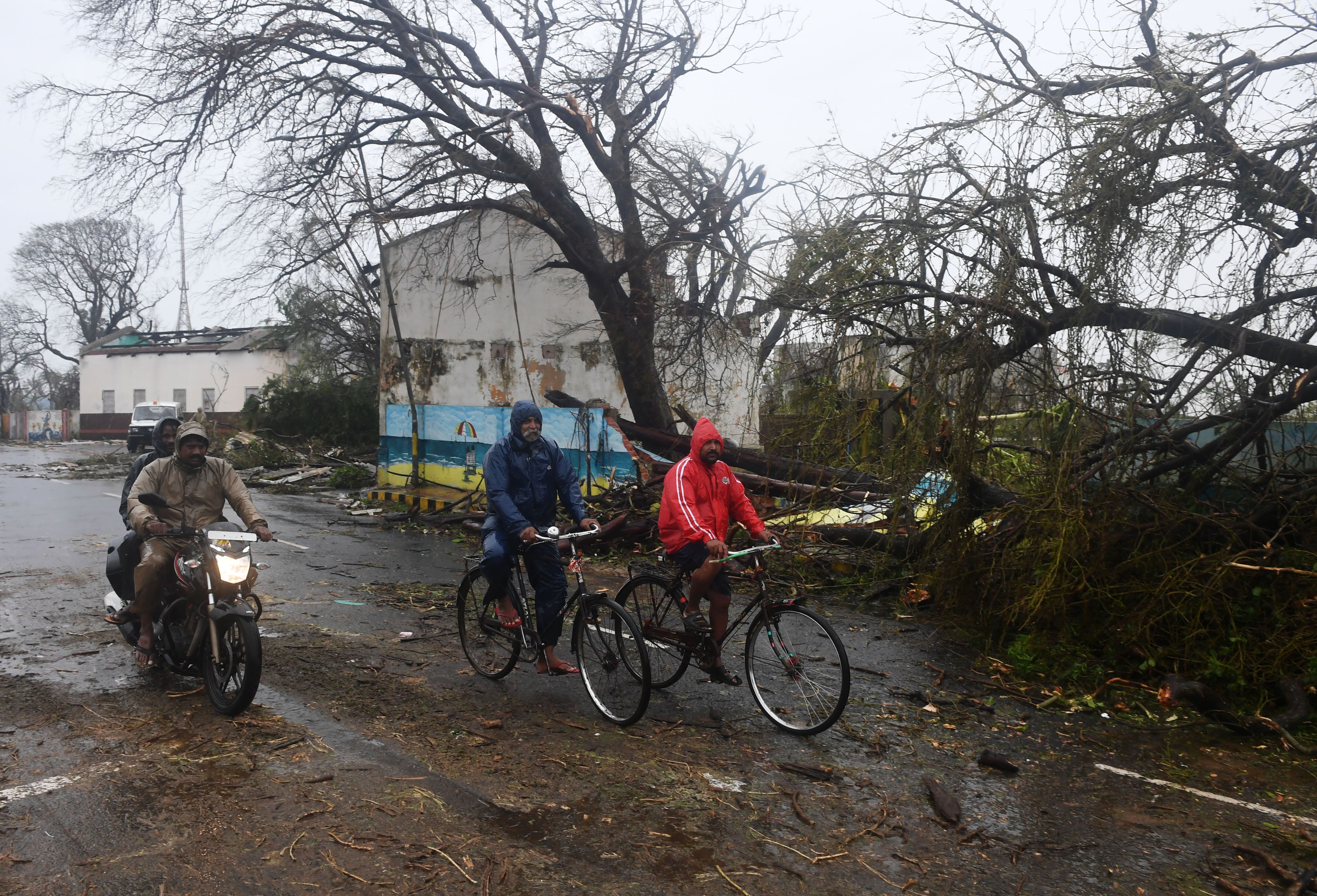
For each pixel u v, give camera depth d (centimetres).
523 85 1406
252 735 466
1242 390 650
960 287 722
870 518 902
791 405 888
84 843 349
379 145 1448
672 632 527
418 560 1035
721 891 326
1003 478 763
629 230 1448
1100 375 671
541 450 548
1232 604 576
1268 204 642
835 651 482
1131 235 639
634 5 1443
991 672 614
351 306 2528
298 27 1360
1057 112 681
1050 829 384
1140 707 543
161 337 4731
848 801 405
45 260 5097
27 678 558
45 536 1151
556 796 402
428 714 507
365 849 348
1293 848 371
